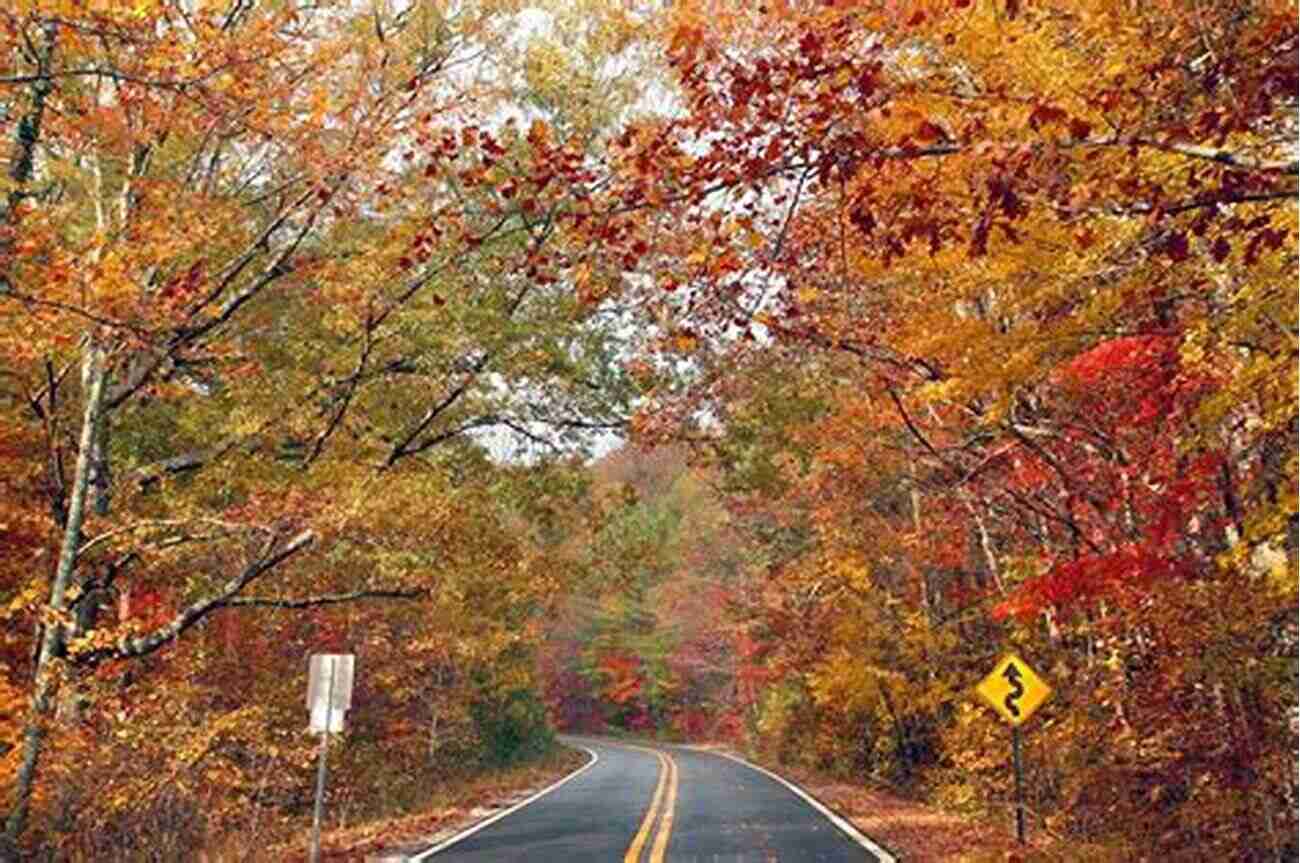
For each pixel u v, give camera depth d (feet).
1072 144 20.18
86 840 41.73
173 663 54.80
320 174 44.32
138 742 44.06
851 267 34.53
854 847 50.67
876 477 68.39
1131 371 35.83
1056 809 53.67
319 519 45.57
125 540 47.37
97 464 51.39
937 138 21.16
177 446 59.93
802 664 95.50
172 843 43.62
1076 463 48.88
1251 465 35.76
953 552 72.84
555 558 59.21
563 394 55.42
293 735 60.18
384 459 55.06
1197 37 21.09
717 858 46.60
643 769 133.28
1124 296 28.60
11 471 51.29
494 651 90.48
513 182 24.88
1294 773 35.27
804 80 20.58
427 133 40.37
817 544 93.97
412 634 85.35
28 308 35.99
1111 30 21.86
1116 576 35.53
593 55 50.26
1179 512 35.09
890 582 87.20
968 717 63.41
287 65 40.68
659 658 249.75
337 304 49.75
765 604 106.11
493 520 54.65
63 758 41.47
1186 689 39.91
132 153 44.45
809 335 39.22
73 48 30.78
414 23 49.85
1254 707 36.65
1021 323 36.37
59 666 41.52
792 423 55.16
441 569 50.72
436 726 110.22
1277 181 21.26
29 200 42.29
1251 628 34.14
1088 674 49.01
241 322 54.13
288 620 71.31
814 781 108.17
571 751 183.32
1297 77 20.03
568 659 271.08
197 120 42.88
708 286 29.73
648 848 50.44
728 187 21.77
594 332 53.83
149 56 31.27
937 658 74.49
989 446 55.11
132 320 38.06
